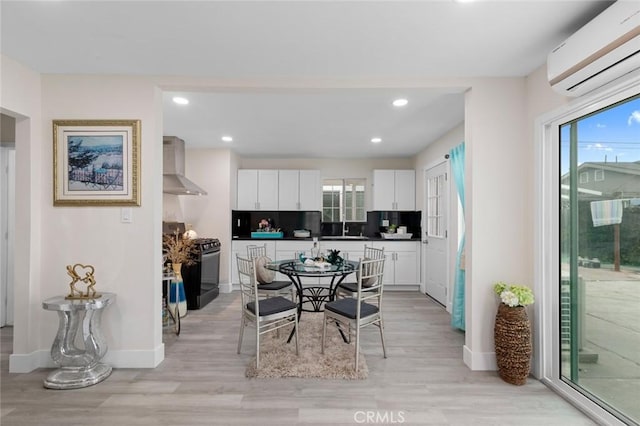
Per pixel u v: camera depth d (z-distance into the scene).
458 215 3.98
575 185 2.25
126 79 2.61
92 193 2.61
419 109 3.36
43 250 2.60
